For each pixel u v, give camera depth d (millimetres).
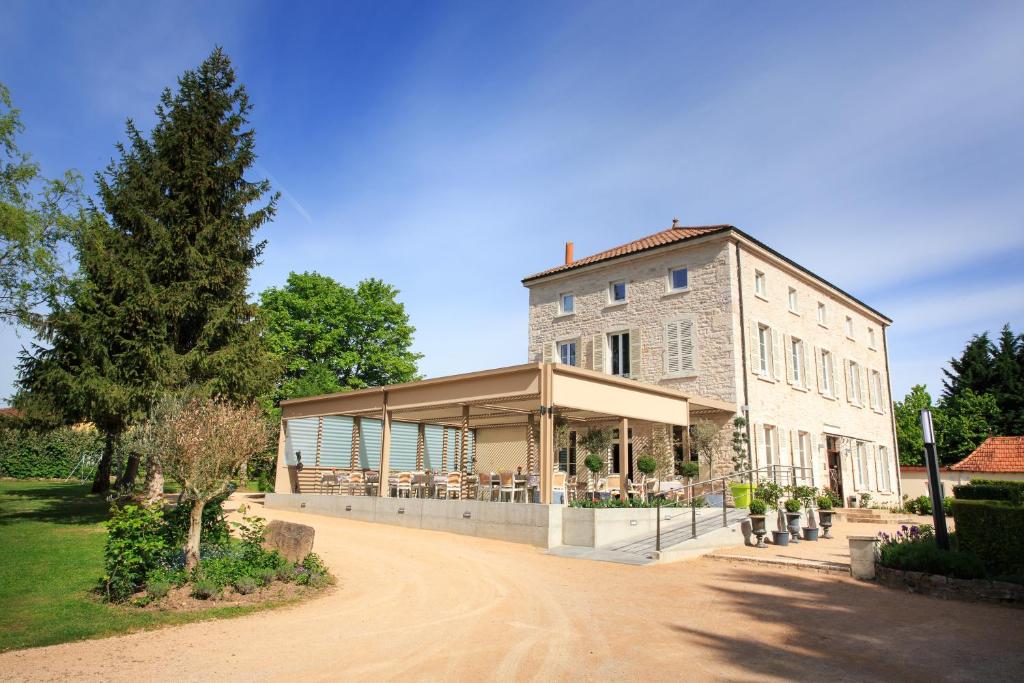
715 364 20688
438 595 9234
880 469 28656
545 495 14594
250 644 6691
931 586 9695
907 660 6371
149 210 16344
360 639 6941
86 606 7934
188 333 17219
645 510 14898
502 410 19281
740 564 12453
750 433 19984
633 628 7562
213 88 17828
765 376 21484
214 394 15961
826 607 8781
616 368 23766
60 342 15633
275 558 9828
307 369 35031
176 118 17062
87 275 15500
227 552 9922
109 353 15516
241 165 17609
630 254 23281
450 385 17875
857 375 28234
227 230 16797
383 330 37812
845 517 20719
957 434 37281
